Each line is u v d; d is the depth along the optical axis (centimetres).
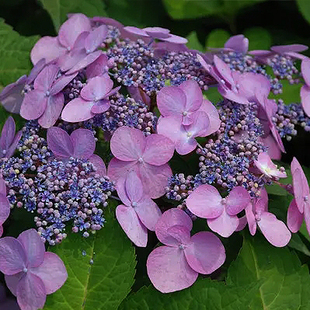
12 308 68
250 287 62
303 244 66
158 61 67
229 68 68
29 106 66
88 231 63
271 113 67
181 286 62
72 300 63
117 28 71
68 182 63
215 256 63
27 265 62
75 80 66
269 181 64
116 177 64
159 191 64
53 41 71
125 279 63
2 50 72
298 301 64
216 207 63
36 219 62
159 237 63
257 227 65
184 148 64
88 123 65
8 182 63
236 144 64
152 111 67
